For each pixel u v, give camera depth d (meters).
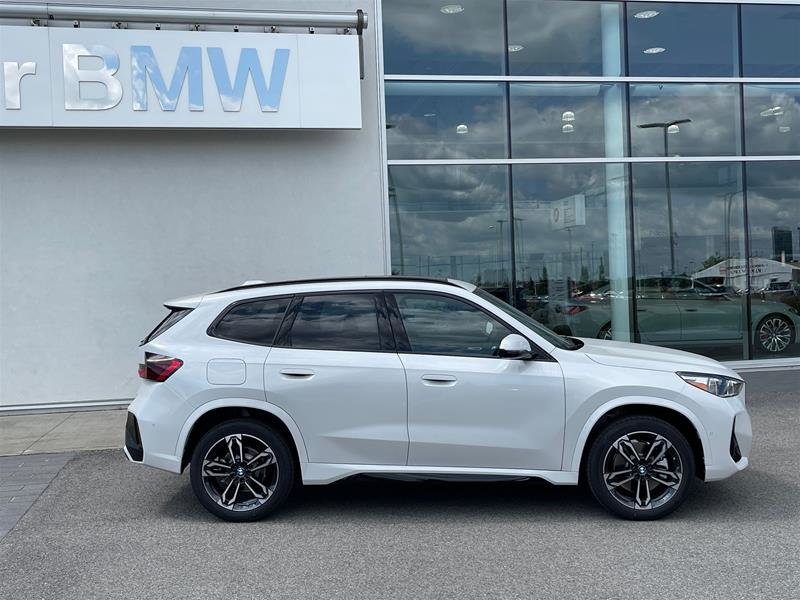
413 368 5.03
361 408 5.03
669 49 10.90
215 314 5.29
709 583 4.02
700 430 4.98
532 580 4.11
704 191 10.99
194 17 9.08
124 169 9.39
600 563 4.33
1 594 4.04
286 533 4.96
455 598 3.90
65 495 5.89
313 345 5.16
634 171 10.81
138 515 5.38
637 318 10.83
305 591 4.03
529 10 10.54
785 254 11.19
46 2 9.09
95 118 8.94
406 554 4.55
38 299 9.28
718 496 5.58
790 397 9.05
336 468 5.07
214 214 9.58
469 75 10.38
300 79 9.33
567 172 10.62
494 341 5.17
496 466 5.05
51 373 9.31
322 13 9.34
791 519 5.03
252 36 9.21
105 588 4.11
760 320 11.12
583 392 4.98
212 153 9.54
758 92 11.14
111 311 9.41
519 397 4.99
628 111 10.80
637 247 10.83
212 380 5.06
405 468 5.07
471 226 10.38
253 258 9.67
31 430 8.23
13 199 9.21
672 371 5.07
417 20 10.27
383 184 10.01
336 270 9.86
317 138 9.75
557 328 10.63
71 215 9.31
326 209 9.82
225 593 4.02
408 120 10.25
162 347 5.20
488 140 10.44
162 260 9.50
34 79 8.82
